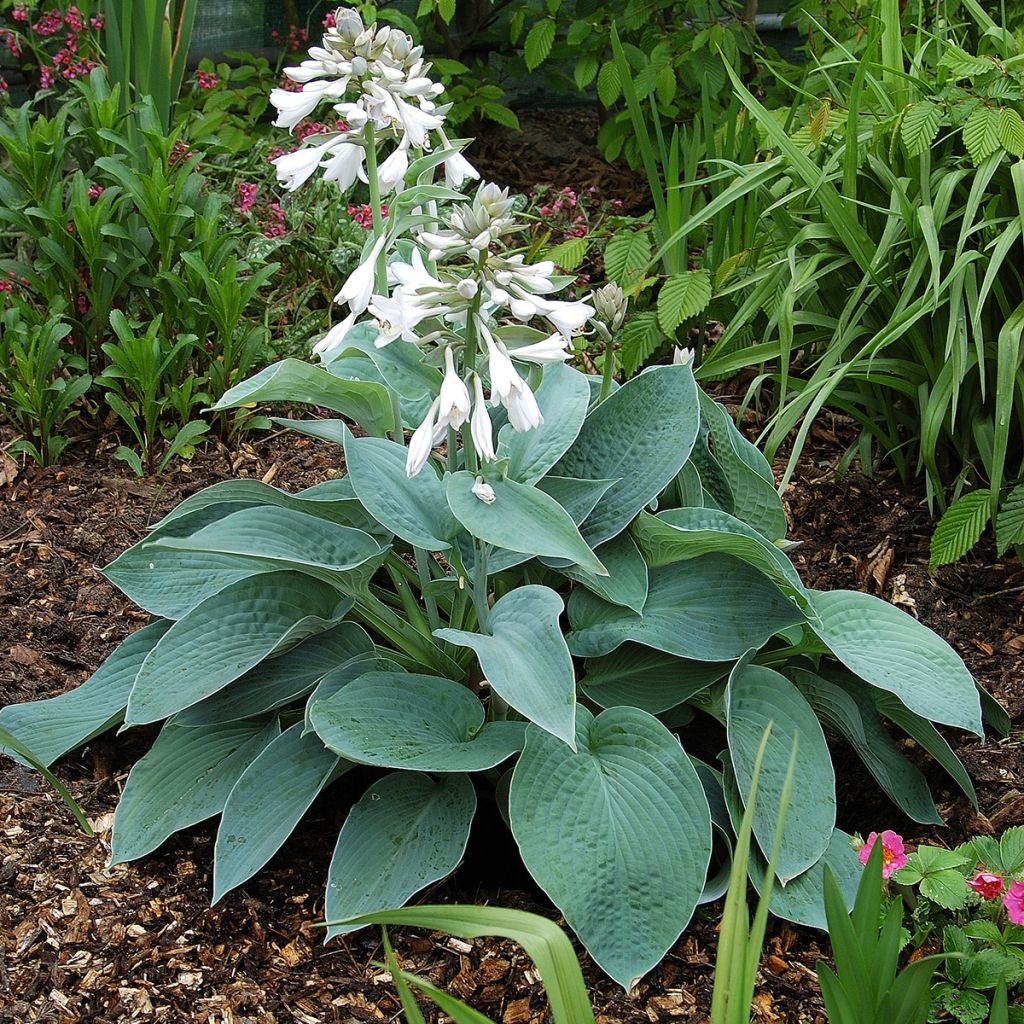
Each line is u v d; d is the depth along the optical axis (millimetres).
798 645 2439
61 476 3477
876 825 2492
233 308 3449
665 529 2268
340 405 2186
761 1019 2002
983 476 3309
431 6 4578
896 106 3316
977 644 2883
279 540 2182
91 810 2449
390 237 1977
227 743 2402
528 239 4523
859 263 3150
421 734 2123
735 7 4895
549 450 2334
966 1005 1854
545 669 1943
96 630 2939
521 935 1316
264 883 2293
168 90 4121
